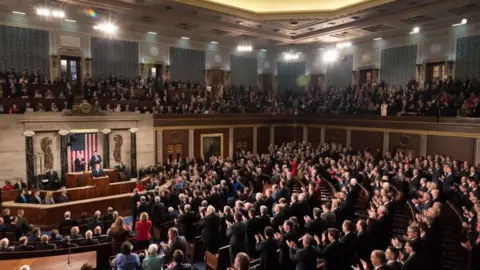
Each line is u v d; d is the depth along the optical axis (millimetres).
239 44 26594
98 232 9680
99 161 18125
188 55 26562
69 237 9461
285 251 7293
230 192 17641
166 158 22344
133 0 16859
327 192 15312
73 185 16328
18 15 19547
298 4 19844
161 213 11523
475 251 7477
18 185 16188
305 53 30859
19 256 8055
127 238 9156
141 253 8133
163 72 25359
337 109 25188
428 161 15828
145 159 21328
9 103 17672
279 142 28141
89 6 17000
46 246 8703
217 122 24562
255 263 8078
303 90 31156
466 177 11695
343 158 18266
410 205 11070
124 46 23500
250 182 16703
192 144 23484
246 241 8141
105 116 19359
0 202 14664
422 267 5816
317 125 26141
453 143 18234
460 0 15906
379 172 14766
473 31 20203
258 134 27125
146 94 22297
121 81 22109
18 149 16938
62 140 18062
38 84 19141
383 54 25328
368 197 12758
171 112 22781
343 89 27578
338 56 28250
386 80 25234
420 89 21625
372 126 22344
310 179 14250
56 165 18125
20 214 11398
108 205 15344
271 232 7336
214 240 9203
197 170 18578
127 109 20828
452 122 18094
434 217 7262
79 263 7547
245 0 19672
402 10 17953
